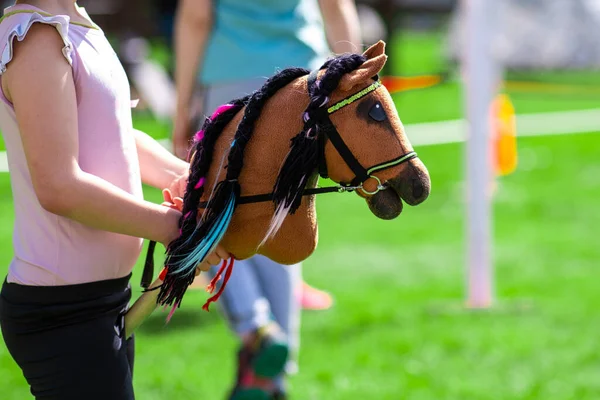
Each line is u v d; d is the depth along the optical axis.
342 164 4.21
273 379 6.90
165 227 4.31
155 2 25.45
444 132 23.27
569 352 8.84
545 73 33.00
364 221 15.20
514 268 12.16
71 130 4.14
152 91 24.33
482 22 9.98
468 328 9.54
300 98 4.28
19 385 8.22
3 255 12.77
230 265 4.41
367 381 8.16
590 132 23.16
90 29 4.41
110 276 4.48
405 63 34.97
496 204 16.33
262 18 7.08
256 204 4.25
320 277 11.84
